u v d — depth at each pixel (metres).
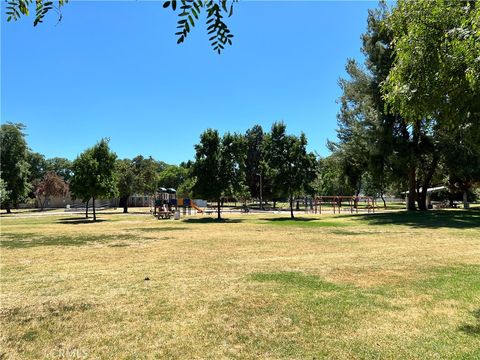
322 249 12.75
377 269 9.09
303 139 31.64
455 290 7.04
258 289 7.26
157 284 7.81
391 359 4.21
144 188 54.50
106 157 33.81
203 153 31.89
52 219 34.97
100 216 40.34
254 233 18.95
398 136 28.36
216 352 4.48
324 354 4.37
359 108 30.56
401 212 32.25
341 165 36.03
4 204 50.34
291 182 31.25
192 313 5.90
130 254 12.16
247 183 67.38
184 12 1.95
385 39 27.56
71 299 6.77
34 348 4.68
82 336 5.05
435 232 18.06
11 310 6.18
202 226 24.30
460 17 4.95
